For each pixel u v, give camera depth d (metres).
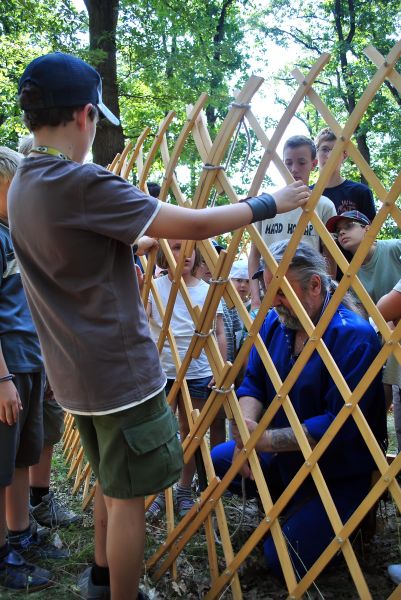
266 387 2.38
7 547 2.17
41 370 2.21
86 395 1.59
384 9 15.45
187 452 2.24
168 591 2.16
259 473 2.05
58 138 1.55
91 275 1.53
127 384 1.57
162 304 2.59
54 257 1.50
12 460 2.07
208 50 12.20
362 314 2.31
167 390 2.89
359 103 1.65
